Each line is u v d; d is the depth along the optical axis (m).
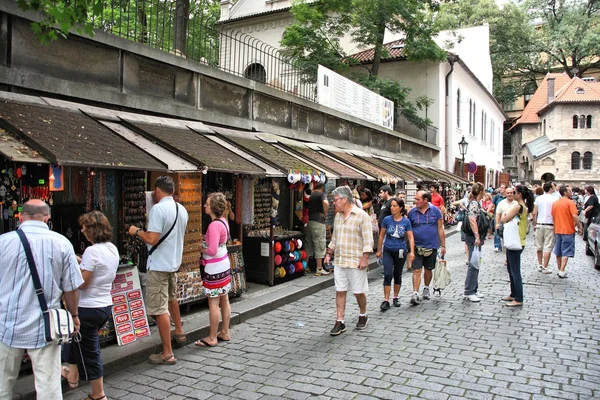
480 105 34.19
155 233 5.06
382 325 6.65
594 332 6.28
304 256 9.93
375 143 17.22
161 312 5.17
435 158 24.14
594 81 53.72
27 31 5.66
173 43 8.65
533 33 52.97
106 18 7.38
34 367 3.37
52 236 3.50
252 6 26.84
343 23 21.20
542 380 4.69
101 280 4.18
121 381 4.73
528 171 52.12
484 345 5.75
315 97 13.84
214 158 6.95
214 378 4.79
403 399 4.27
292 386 4.57
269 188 9.11
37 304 3.34
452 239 18.19
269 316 7.24
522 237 9.39
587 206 13.83
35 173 5.20
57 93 5.95
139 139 6.37
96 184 6.05
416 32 21.02
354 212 6.38
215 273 5.82
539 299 8.16
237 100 9.62
